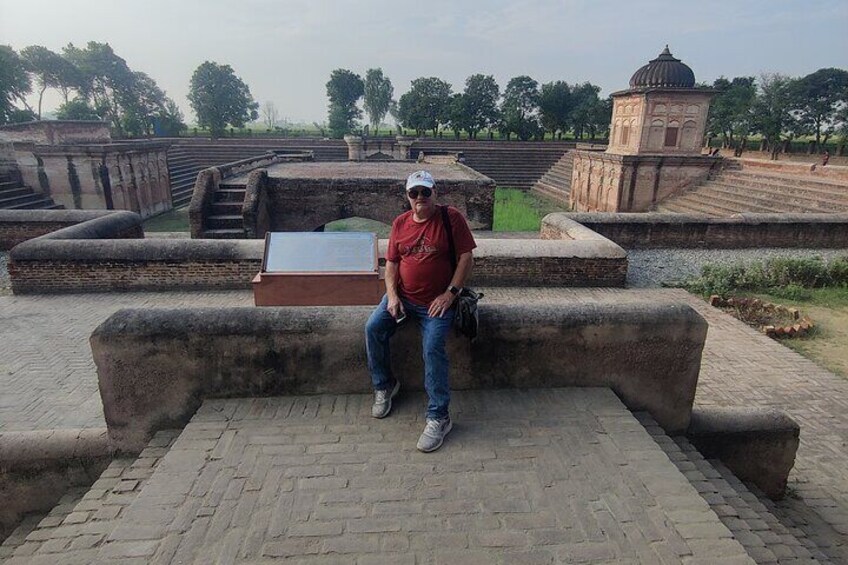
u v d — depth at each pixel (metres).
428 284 3.48
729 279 10.57
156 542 2.54
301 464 3.09
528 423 3.52
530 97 53.00
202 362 3.65
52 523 3.41
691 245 13.64
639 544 2.58
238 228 15.32
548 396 3.85
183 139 43.56
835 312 9.31
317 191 16.69
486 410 3.66
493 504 2.82
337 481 2.96
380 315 3.49
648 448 3.29
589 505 2.82
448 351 3.85
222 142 43.00
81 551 2.66
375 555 2.50
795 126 41.50
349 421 3.51
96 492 3.33
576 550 2.54
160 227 23.02
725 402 6.33
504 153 42.38
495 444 3.30
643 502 2.85
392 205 17.00
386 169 22.81
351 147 39.75
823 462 5.30
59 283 9.53
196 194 15.22
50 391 6.03
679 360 3.96
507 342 3.85
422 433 3.37
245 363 3.69
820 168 20.20
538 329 3.84
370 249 7.51
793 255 12.97
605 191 25.30
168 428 3.75
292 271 7.26
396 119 63.84
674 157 23.25
